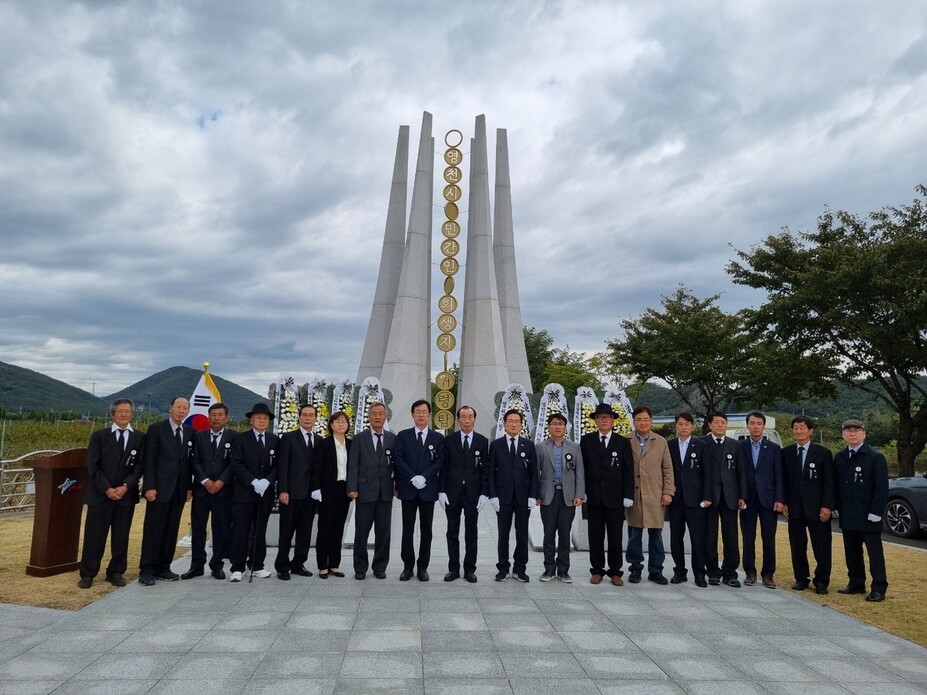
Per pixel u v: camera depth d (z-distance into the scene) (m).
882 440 30.33
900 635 5.25
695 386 28.31
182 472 6.75
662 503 6.95
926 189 16.11
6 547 8.25
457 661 4.33
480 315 16.75
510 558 8.41
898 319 14.91
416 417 7.04
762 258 18.69
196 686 3.85
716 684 4.04
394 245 17.66
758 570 8.10
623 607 5.87
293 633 4.88
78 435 23.97
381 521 6.94
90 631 4.90
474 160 17.75
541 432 13.56
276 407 11.65
